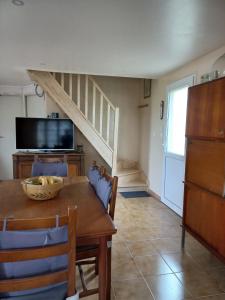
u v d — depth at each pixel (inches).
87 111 176.1
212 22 75.7
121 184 180.7
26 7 67.4
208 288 73.2
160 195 158.1
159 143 160.1
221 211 75.4
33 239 38.2
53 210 57.6
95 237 49.3
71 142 171.8
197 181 89.0
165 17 72.8
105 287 54.1
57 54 110.5
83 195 71.8
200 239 86.2
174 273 80.3
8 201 63.9
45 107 178.9
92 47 100.0
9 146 203.0
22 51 106.4
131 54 108.8
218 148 76.9
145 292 70.6
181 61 118.3
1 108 199.6
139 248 96.1
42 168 101.9
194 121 90.7
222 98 74.7
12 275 39.6
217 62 101.8
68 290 42.6
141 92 196.9
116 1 63.9
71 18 74.3
